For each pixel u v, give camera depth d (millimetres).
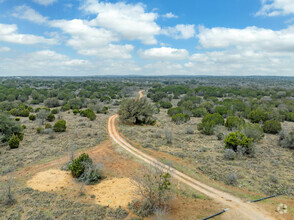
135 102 44469
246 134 30016
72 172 18172
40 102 81125
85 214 12672
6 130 28109
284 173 18906
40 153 23859
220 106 59156
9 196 13617
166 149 26203
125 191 15766
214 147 27219
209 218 12484
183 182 17359
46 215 12422
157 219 11969
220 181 17547
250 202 14258
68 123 41938
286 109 58938
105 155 24188
